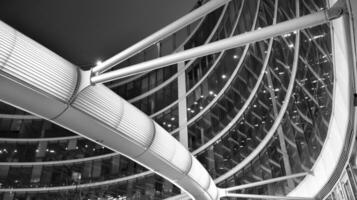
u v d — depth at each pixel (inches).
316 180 513.0
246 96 813.2
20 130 1699.1
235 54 907.4
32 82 304.2
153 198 1171.3
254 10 732.0
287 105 569.3
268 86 692.7
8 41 294.2
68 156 1572.3
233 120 869.8
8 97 310.5
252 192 779.4
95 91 346.6
